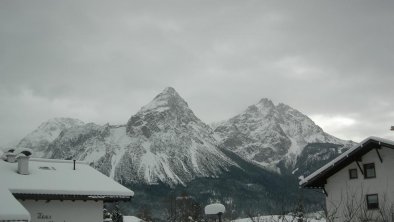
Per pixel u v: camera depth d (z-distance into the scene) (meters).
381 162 34.94
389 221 32.75
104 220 41.59
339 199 36.62
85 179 33.16
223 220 28.31
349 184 36.44
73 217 30.84
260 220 20.78
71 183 31.53
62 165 36.28
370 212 34.19
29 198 29.08
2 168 32.00
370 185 35.25
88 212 31.47
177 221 55.03
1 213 22.98
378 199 34.66
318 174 36.88
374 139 34.66
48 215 30.02
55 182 31.09
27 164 31.70
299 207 19.98
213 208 25.86
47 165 35.50
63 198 30.03
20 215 23.41
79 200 31.25
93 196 31.00
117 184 33.56
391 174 34.31
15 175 30.97
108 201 32.91
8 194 25.78
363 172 35.75
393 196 33.88
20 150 34.84
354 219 34.41
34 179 30.91
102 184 32.78
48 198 29.52
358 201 35.44
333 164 36.41
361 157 36.09
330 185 37.56
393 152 34.47
